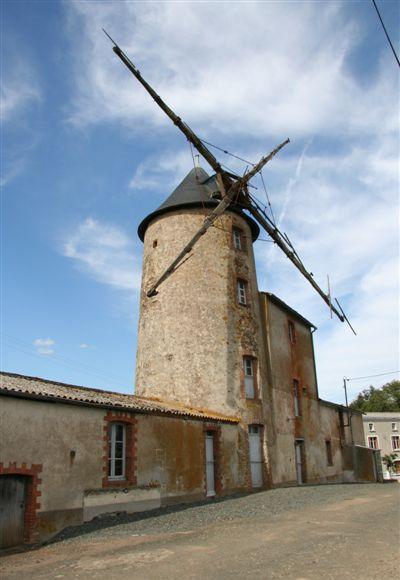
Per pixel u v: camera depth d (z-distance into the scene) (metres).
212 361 20.91
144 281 24.06
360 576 6.55
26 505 11.05
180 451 16.25
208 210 23.73
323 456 28.64
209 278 22.28
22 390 11.37
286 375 25.42
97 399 13.84
